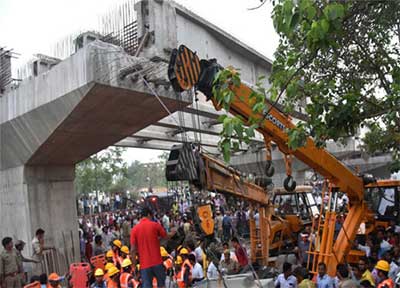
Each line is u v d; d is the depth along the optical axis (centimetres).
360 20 720
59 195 1535
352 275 895
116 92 1151
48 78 1243
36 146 1368
